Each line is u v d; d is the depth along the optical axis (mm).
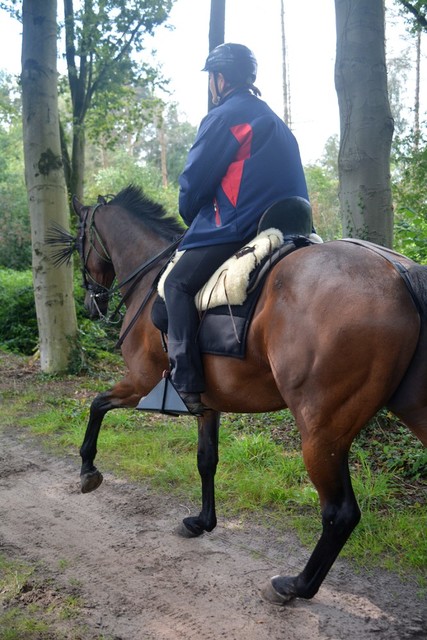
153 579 3428
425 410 2590
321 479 2717
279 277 2832
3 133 29469
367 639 2809
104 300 4445
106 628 2969
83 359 8883
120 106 15508
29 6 8195
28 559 3701
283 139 3162
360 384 2545
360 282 2562
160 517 4250
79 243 4441
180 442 5617
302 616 3006
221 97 3350
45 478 5078
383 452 4961
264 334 2842
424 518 3840
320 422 2652
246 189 3084
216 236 3133
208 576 3438
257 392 3039
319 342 2582
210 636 2885
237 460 4980
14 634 2887
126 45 14203
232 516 4191
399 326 2473
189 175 3180
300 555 3633
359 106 5242
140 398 3828
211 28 8023
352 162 5320
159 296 3434
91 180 37031
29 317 12000
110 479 4973
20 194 23812
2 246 21672
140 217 4055
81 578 3459
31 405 7309
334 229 24344
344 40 5277
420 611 3014
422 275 2564
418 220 7348
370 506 4086
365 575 3355
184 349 3145
